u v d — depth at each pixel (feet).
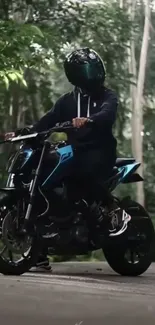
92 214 18.89
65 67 19.63
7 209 17.63
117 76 43.86
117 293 13.69
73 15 38.40
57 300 12.14
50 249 18.67
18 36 25.96
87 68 19.15
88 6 39.86
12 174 18.29
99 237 19.21
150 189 57.88
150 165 58.59
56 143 18.54
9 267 18.03
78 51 19.56
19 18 36.96
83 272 21.21
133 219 20.17
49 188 18.08
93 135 18.75
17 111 44.29
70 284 15.38
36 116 46.68
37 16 37.35
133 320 10.39
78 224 18.67
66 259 33.83
